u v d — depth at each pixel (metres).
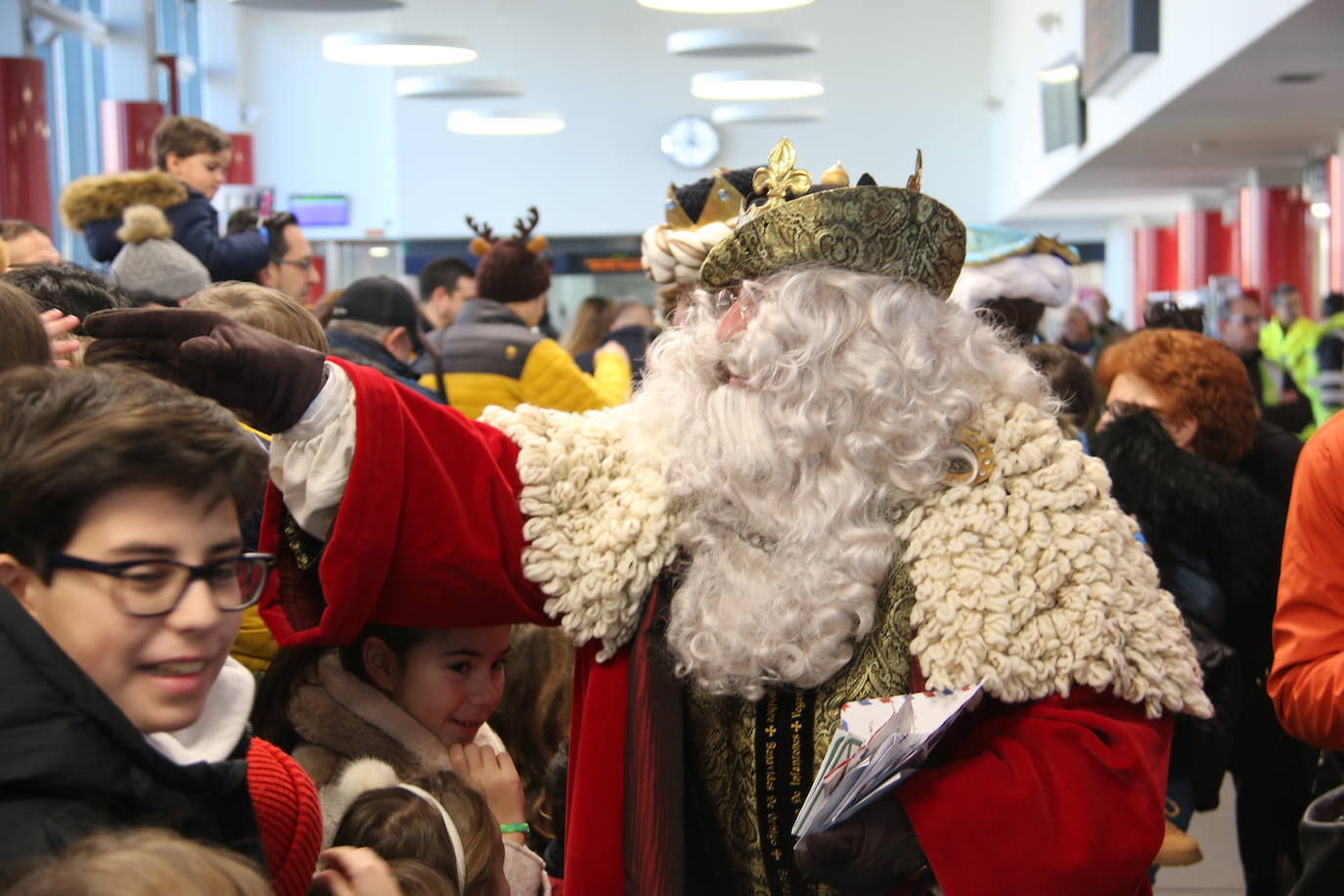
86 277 2.00
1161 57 8.80
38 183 9.42
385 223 17.92
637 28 17.03
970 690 1.23
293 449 1.30
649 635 1.40
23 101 9.34
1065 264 3.27
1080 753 1.27
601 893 1.39
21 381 0.97
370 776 1.47
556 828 1.94
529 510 1.38
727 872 1.44
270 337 1.29
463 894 1.41
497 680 1.72
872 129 17.05
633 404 1.51
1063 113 11.90
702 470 1.37
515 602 1.40
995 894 1.23
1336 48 6.91
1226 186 14.67
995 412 1.37
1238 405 2.85
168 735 1.03
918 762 1.25
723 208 1.83
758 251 1.39
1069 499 1.32
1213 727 2.35
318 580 1.39
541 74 17.16
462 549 1.35
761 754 1.39
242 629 1.82
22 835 0.88
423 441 1.34
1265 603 2.55
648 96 17.09
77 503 0.91
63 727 0.90
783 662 1.34
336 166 17.92
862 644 1.36
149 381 0.99
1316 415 8.30
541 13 17.12
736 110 14.72
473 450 1.37
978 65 16.92
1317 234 13.09
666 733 1.37
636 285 17.52
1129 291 20.11
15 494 0.91
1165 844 2.42
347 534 1.29
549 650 2.20
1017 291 3.10
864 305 1.35
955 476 1.34
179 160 4.80
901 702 1.22
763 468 1.34
